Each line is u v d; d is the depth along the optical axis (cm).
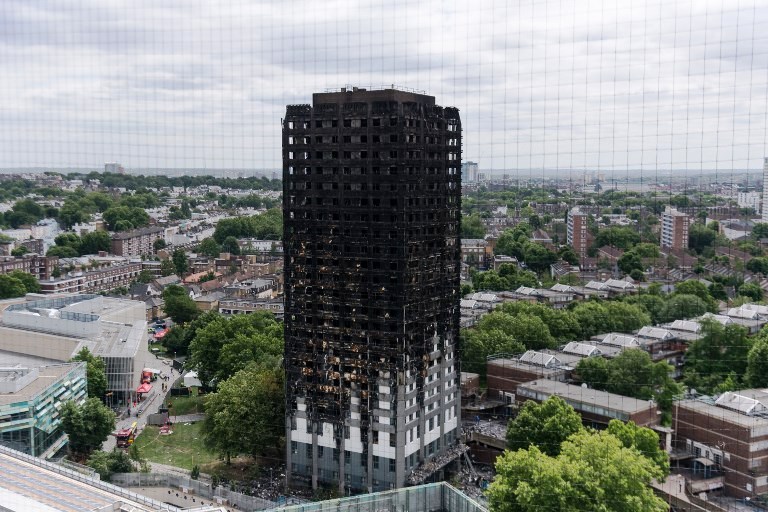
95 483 18350
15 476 18625
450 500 18612
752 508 19438
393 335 19950
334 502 17938
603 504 15412
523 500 15725
